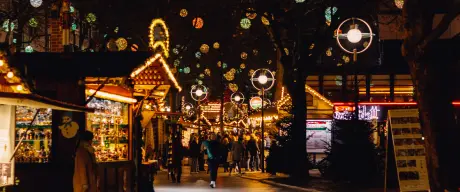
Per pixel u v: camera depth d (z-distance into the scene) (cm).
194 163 3947
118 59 1677
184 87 5747
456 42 2450
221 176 3631
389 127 1627
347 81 4769
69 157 1609
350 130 2678
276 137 3469
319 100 4297
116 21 3700
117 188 1884
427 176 1547
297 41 3025
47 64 1634
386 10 3039
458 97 2634
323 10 2892
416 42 1356
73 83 1625
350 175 2634
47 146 1627
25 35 3850
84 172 1440
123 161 1938
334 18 2834
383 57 4578
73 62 1641
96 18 3578
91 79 1648
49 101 1051
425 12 1352
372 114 4281
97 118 1795
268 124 4747
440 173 1370
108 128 1878
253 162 4056
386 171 1680
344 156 2661
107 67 1642
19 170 1599
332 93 4791
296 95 3103
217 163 2780
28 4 3058
